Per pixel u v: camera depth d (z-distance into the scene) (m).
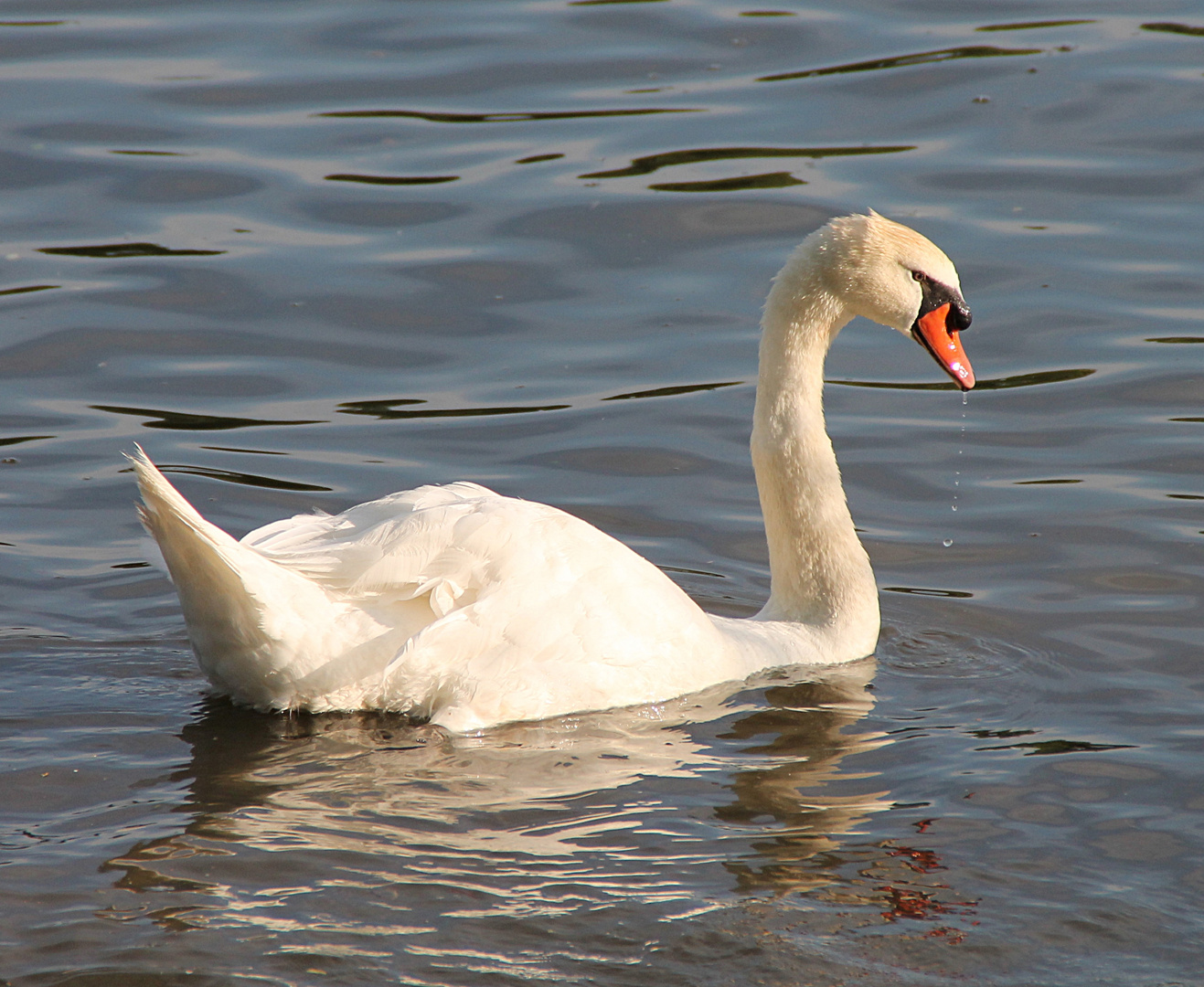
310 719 10.35
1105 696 10.98
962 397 16.08
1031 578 12.89
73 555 13.01
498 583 10.45
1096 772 9.82
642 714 10.73
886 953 7.85
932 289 12.20
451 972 7.61
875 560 13.33
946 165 20.19
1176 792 9.54
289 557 10.30
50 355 16.47
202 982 7.49
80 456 14.70
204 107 21.83
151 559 10.66
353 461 14.80
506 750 10.05
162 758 9.78
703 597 12.90
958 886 8.46
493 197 19.70
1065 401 15.80
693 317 17.42
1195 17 24.47
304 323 17.25
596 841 8.88
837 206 19.22
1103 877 8.58
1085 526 13.62
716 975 7.64
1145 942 8.00
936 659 11.75
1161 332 16.88
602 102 21.97
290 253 18.50
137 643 11.55
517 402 15.90
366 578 10.23
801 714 10.78
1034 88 22.02
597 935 7.93
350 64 23.16
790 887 8.41
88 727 10.17
